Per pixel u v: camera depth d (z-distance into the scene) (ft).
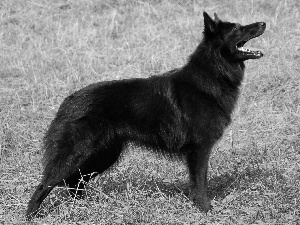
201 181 27.07
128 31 59.57
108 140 27.27
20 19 62.69
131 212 26.04
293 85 44.27
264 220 25.21
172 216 25.98
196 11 64.23
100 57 53.36
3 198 28.22
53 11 64.90
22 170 32.37
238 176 30.68
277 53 49.80
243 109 41.45
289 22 58.29
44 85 46.29
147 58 51.52
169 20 62.34
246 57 27.04
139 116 27.12
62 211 26.55
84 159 26.78
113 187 29.96
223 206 27.17
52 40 56.59
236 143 37.01
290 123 39.14
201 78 26.81
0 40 56.90
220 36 27.02
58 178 26.45
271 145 35.73
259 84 45.19
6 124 38.70
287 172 30.94
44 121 40.55
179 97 27.02
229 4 66.03
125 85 27.55
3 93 45.14
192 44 54.85
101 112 26.71
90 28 59.52
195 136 26.86
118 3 67.41
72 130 26.35
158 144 27.84
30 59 52.60
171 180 31.40
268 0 65.77
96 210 26.35
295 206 26.20
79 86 46.68
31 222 25.53
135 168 32.73
